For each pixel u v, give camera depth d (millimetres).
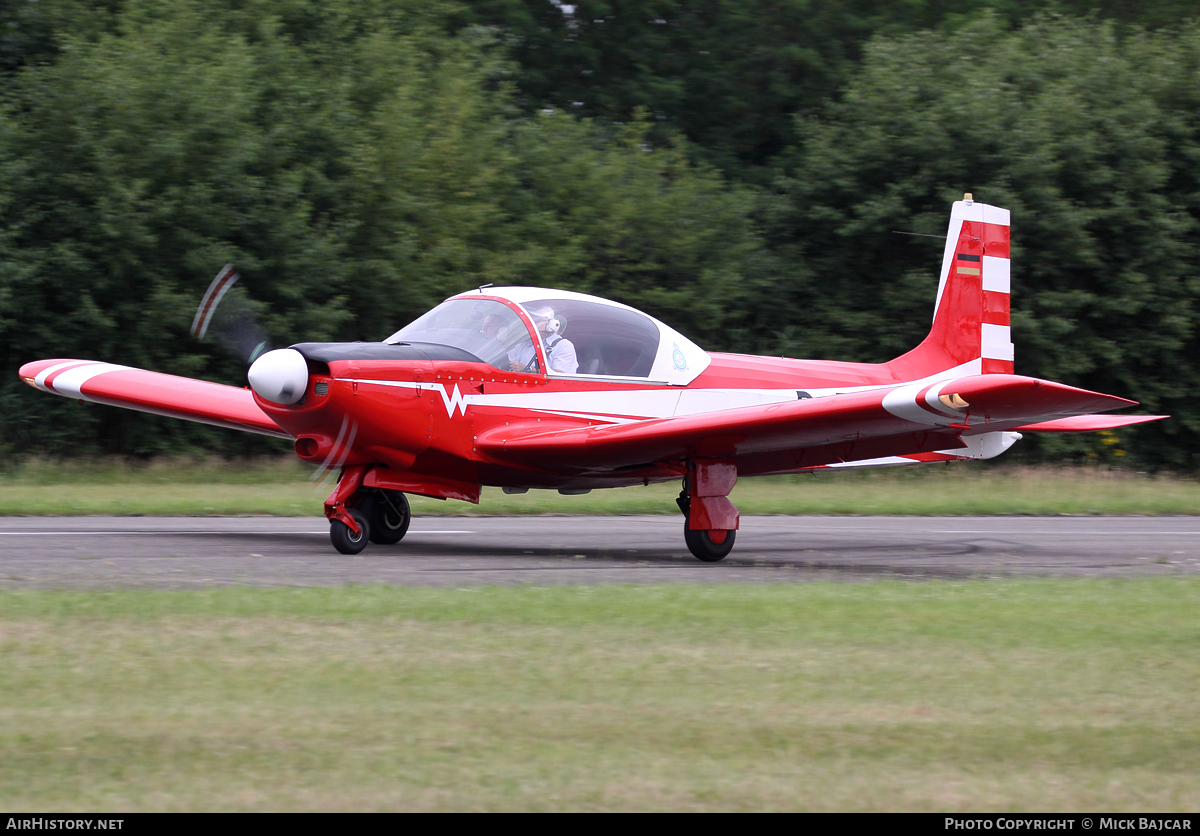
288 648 16047
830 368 36531
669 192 81375
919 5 109625
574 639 17188
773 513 48094
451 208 70625
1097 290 81125
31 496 43125
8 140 60781
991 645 17500
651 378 32094
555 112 83688
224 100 63156
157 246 61250
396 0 83375
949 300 38562
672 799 10805
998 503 51938
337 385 26719
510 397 29594
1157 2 110062
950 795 11039
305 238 64438
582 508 45750
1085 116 80000
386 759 11664
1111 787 11359
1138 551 35250
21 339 60719
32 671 14453
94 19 71875
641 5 106312
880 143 77812
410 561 27219
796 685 14852
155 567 24312
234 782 10961
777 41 108000
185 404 32656
